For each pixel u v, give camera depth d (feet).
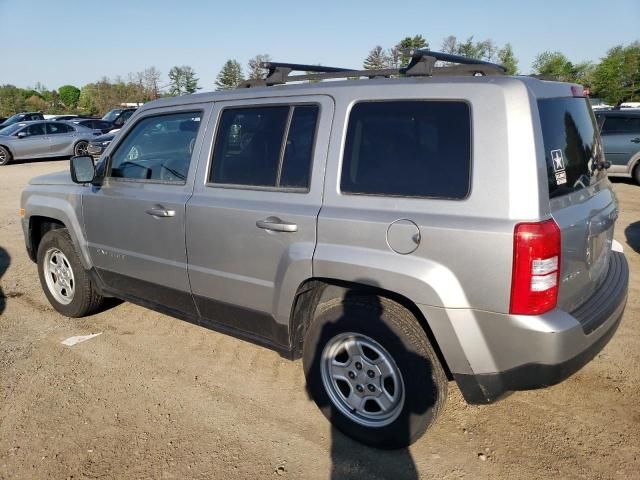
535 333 7.70
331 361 9.87
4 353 13.38
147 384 11.91
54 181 15.07
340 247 9.04
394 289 8.50
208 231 10.97
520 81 8.10
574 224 8.20
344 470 9.11
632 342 13.33
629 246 22.25
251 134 10.62
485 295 7.88
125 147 13.06
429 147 8.48
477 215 7.90
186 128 11.84
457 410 10.66
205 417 10.66
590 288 9.16
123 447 9.76
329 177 9.37
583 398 10.97
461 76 8.57
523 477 8.83
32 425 10.41
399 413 9.01
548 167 8.07
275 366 12.69
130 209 12.54
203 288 11.46
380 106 9.02
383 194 8.79
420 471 9.04
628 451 9.37
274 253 9.96
